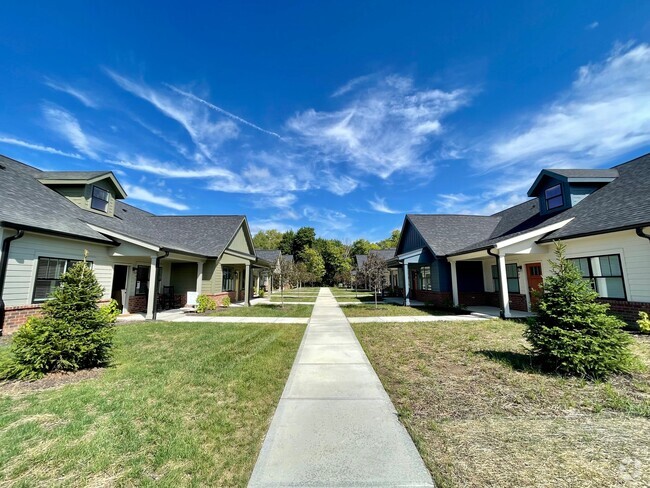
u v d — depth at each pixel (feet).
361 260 124.16
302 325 32.73
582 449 8.69
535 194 42.42
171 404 12.29
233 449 9.00
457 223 60.13
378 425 10.45
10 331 25.39
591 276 29.71
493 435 9.61
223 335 26.99
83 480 7.62
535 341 16.15
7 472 7.89
